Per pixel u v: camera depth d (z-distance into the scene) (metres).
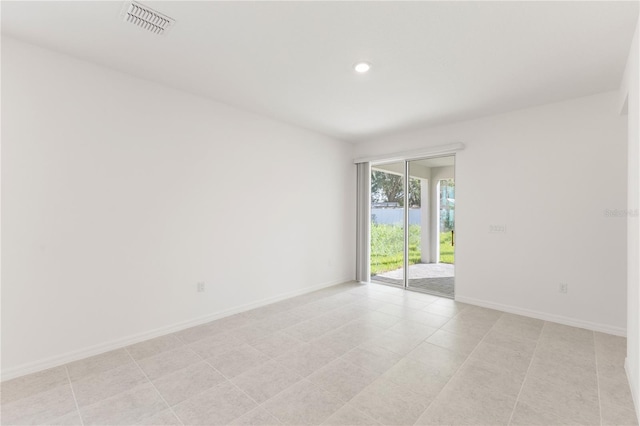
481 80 3.01
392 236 5.80
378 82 3.08
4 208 2.31
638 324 1.93
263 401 2.05
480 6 1.93
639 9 1.93
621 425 1.82
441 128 4.52
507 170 3.91
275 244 4.32
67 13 2.05
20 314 2.38
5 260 2.32
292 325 3.43
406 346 2.89
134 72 2.90
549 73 2.85
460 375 2.37
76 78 2.64
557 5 1.92
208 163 3.55
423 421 1.85
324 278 5.16
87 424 1.84
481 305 4.12
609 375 2.36
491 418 1.88
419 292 4.84
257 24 2.15
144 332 3.03
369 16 2.05
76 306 2.63
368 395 2.12
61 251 2.56
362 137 5.30
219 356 2.69
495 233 4.00
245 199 3.94
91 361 2.60
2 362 2.30
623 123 3.16
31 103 2.43
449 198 5.64
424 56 2.56
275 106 3.78
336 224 5.38
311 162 4.88
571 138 3.45
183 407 1.99
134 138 2.97
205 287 3.53
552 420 1.86
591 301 3.32
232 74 2.93
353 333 3.20
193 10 2.00
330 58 2.61
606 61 2.61
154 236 3.11
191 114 3.39
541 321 3.57
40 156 2.46
